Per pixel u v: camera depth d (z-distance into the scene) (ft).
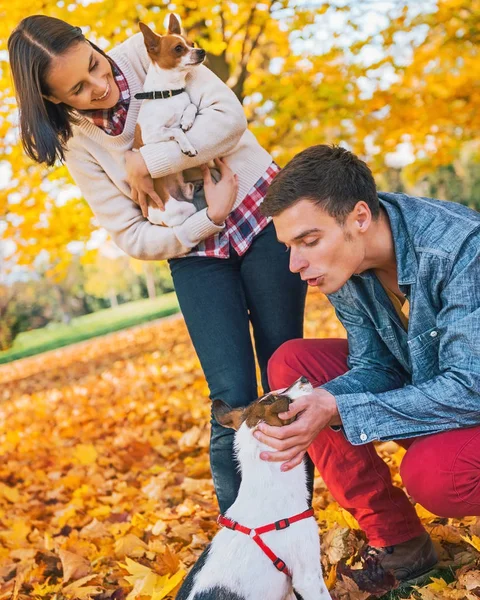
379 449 14.70
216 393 10.01
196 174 10.42
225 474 9.72
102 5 23.22
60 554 12.12
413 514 9.32
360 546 10.12
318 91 27.43
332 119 28.71
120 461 19.80
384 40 28.53
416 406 8.01
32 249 28.22
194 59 9.91
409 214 8.22
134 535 12.64
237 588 7.32
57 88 9.47
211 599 7.27
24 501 18.10
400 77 28.78
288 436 7.82
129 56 10.33
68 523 15.40
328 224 7.86
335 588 9.18
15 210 27.07
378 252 8.27
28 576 12.03
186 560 11.36
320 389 8.34
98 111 10.03
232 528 7.73
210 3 23.90
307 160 7.96
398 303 8.91
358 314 9.16
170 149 9.75
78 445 22.22
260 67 29.48
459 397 7.87
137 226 10.43
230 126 9.96
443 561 9.67
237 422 8.42
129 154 10.05
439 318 8.09
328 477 9.31
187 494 15.23
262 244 10.32
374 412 8.09
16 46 9.37
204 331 10.07
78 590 10.96
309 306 48.67
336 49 28.40
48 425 29.86
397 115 28.86
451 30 28.99
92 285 144.15
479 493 8.06
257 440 7.99
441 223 8.05
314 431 7.98
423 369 8.37
